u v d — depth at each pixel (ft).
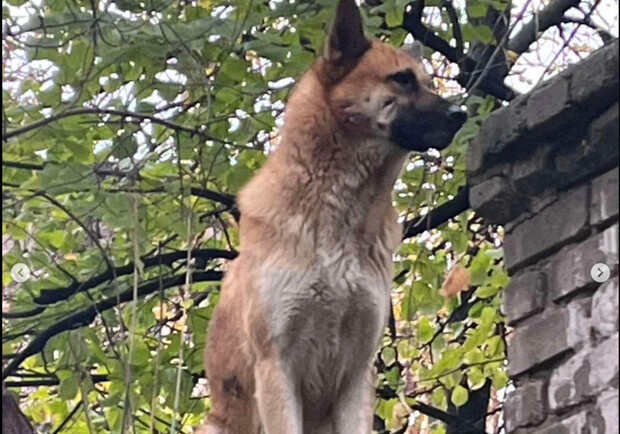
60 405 26.50
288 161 16.83
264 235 16.57
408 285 26.81
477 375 25.46
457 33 25.14
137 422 25.36
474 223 27.17
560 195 12.91
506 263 13.67
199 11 22.26
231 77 21.44
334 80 17.53
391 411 25.44
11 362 25.08
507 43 26.23
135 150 21.06
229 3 22.11
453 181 24.56
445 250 26.81
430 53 26.45
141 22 20.26
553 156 12.87
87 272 24.64
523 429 12.86
